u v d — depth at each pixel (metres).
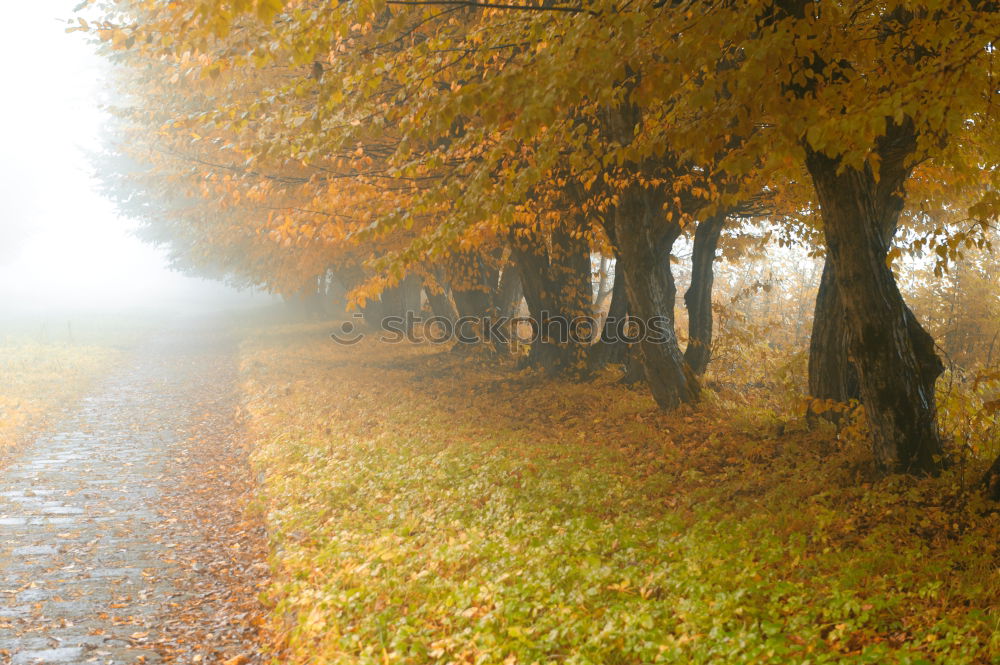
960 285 22.78
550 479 10.24
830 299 11.02
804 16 6.23
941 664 4.54
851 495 8.24
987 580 5.72
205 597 7.42
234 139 12.89
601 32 5.94
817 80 6.62
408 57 7.90
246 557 8.64
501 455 11.76
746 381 18.20
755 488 9.18
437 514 9.12
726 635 5.16
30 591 7.34
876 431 8.46
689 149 7.33
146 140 15.95
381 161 13.53
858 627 5.24
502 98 6.55
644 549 7.34
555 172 13.54
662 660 4.90
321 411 16.73
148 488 11.71
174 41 7.53
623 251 13.63
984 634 4.85
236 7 5.52
